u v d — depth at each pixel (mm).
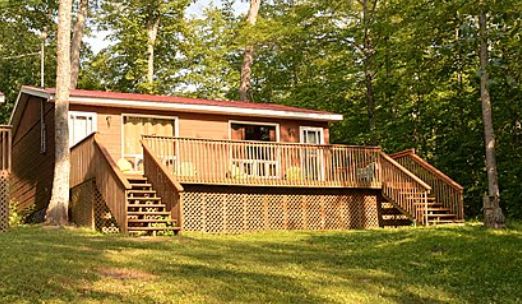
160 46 36250
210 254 12000
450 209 18250
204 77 35875
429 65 19172
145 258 11203
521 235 13500
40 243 12469
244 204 17672
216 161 17188
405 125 26688
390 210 19828
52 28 35594
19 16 34219
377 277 10711
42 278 9375
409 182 18172
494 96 21625
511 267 11195
